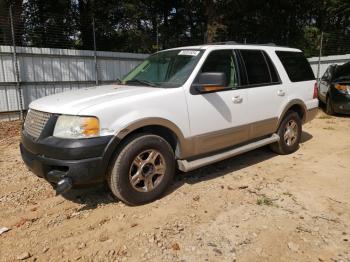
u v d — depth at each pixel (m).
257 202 4.11
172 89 4.20
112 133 3.65
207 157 4.64
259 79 5.33
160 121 4.01
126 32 16.62
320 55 14.24
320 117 10.03
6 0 12.64
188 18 20.22
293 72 6.05
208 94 4.49
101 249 3.20
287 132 6.00
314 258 3.05
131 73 5.27
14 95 9.66
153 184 4.11
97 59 11.33
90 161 3.54
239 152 5.00
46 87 10.31
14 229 3.58
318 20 21.05
